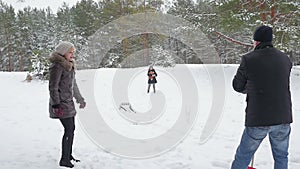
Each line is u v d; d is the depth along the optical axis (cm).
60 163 391
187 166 403
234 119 703
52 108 368
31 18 4238
